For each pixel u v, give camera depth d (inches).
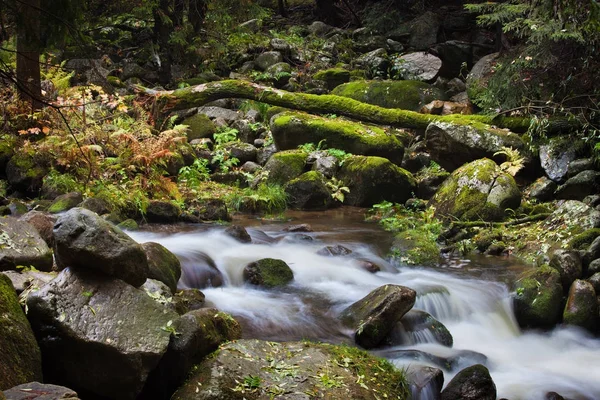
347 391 155.7
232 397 147.6
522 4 412.2
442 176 398.9
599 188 346.6
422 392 172.6
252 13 581.9
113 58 572.4
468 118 420.5
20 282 165.9
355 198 403.5
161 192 355.3
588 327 250.8
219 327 172.6
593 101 373.7
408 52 609.6
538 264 297.0
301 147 435.8
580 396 199.9
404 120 440.8
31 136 359.3
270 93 450.0
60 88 407.8
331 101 449.1
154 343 148.4
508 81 411.8
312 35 660.1
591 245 280.4
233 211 378.6
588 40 367.2
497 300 258.4
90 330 144.6
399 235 321.4
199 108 509.0
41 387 120.5
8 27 302.2
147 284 180.9
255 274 247.0
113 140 371.6
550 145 376.2
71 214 156.3
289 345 174.9
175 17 565.0
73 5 244.4
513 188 348.5
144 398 156.1
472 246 324.5
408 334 215.2
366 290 248.5
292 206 397.1
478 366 185.8
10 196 331.3
